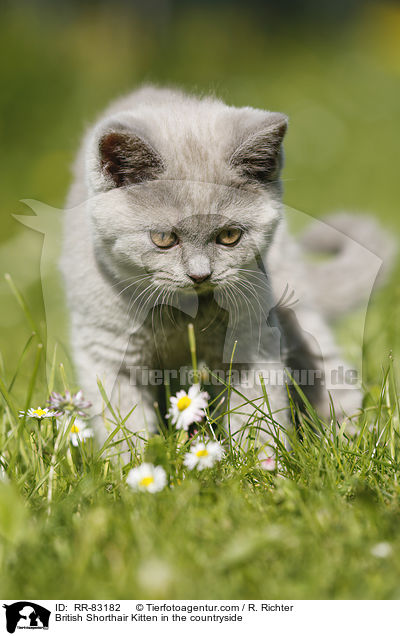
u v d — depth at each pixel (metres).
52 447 0.79
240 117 0.83
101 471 0.77
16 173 1.61
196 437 0.79
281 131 0.81
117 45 2.48
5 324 1.01
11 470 0.77
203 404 0.79
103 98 1.97
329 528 0.72
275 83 2.42
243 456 0.79
